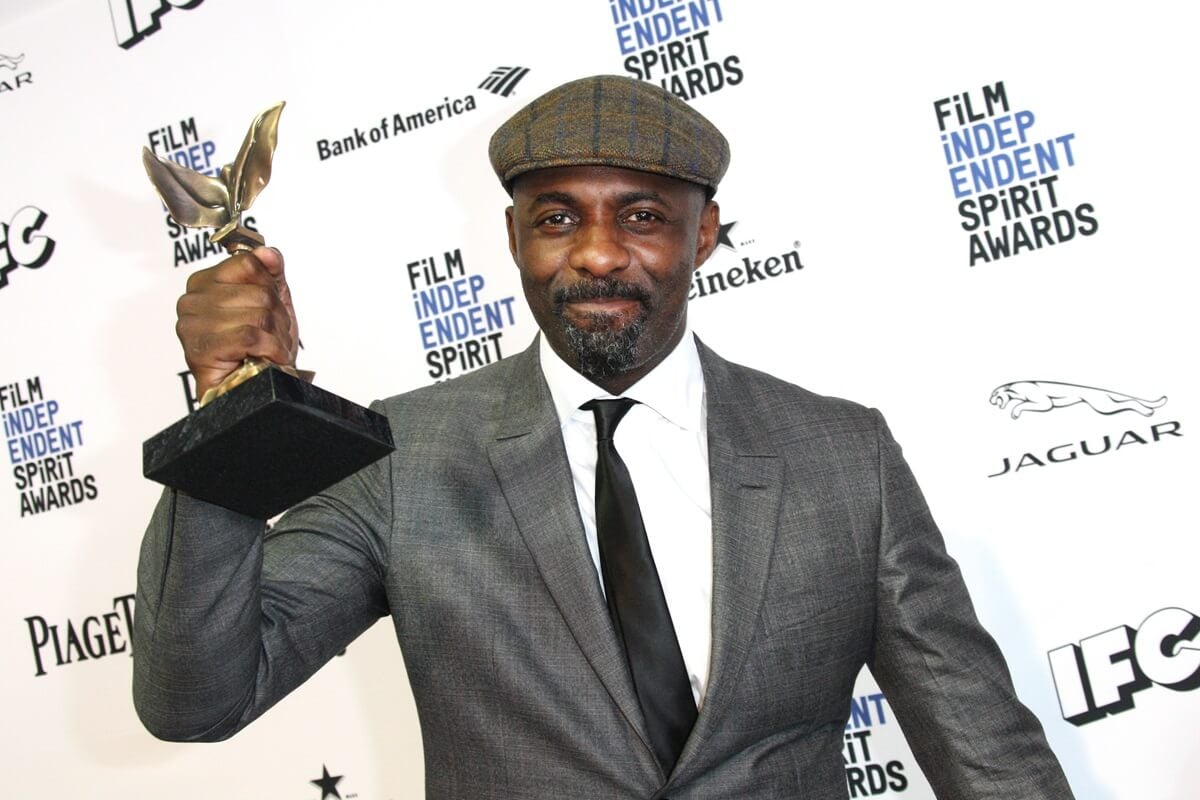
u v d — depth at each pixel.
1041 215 1.73
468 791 1.09
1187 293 1.67
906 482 1.21
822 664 1.12
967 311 1.76
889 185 1.80
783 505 1.15
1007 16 1.75
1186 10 1.68
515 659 1.08
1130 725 1.68
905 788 1.80
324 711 2.05
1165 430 1.67
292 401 0.75
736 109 1.86
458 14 2.01
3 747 2.24
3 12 2.26
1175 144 1.68
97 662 2.20
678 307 1.12
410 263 2.02
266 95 2.11
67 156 2.24
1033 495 1.73
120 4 2.21
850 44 1.82
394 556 1.12
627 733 1.05
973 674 1.17
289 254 2.07
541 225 1.09
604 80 1.12
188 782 2.13
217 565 0.88
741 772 1.08
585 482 1.16
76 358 2.23
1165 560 1.67
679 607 1.12
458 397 1.24
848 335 1.81
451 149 2.01
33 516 2.25
